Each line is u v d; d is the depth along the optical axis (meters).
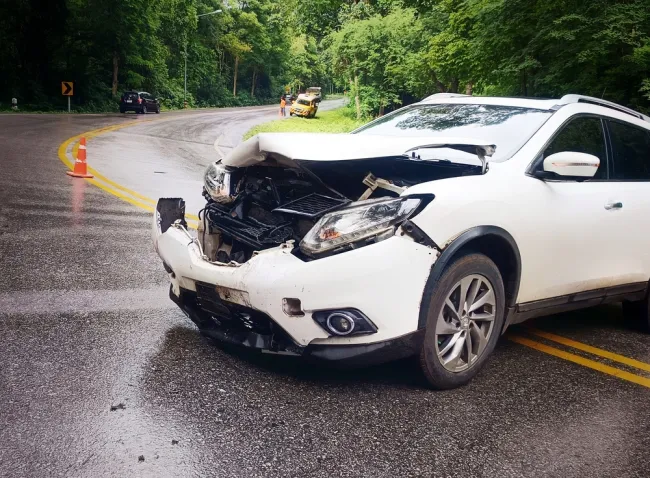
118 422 2.80
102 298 4.64
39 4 38.31
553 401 3.45
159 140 23.36
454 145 3.39
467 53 14.03
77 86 42.84
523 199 3.63
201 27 75.00
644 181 4.68
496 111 4.41
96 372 3.32
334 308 3.01
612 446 2.97
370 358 3.10
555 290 3.99
